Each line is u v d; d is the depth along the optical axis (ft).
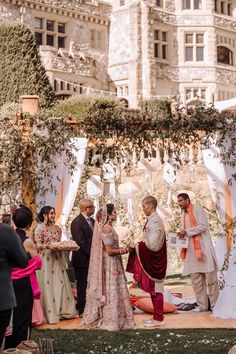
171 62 114.73
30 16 100.53
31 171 35.22
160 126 35.09
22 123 35.04
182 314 32.53
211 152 35.55
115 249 28.94
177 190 59.72
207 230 32.91
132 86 109.40
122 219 53.01
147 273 29.07
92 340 26.58
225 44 120.26
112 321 28.63
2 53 77.10
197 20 116.57
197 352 24.32
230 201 34.91
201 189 62.69
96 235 29.30
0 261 19.03
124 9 111.14
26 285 23.99
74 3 106.73
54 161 35.94
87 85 106.22
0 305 18.84
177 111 36.06
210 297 33.01
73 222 31.71
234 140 34.55
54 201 35.81
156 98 108.37
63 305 30.99
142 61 110.22
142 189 59.06
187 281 43.21
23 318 23.88
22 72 76.48
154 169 61.05
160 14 113.19
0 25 77.56
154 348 25.05
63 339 26.81
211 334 27.63
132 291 38.65
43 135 34.96
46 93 77.15
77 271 31.73
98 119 35.12
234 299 31.60
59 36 106.11
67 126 35.37
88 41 109.81
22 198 35.37
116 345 25.70
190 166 62.64
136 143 35.81
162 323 29.60
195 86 115.75
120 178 57.41
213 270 32.63
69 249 30.27
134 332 28.19
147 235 28.91
